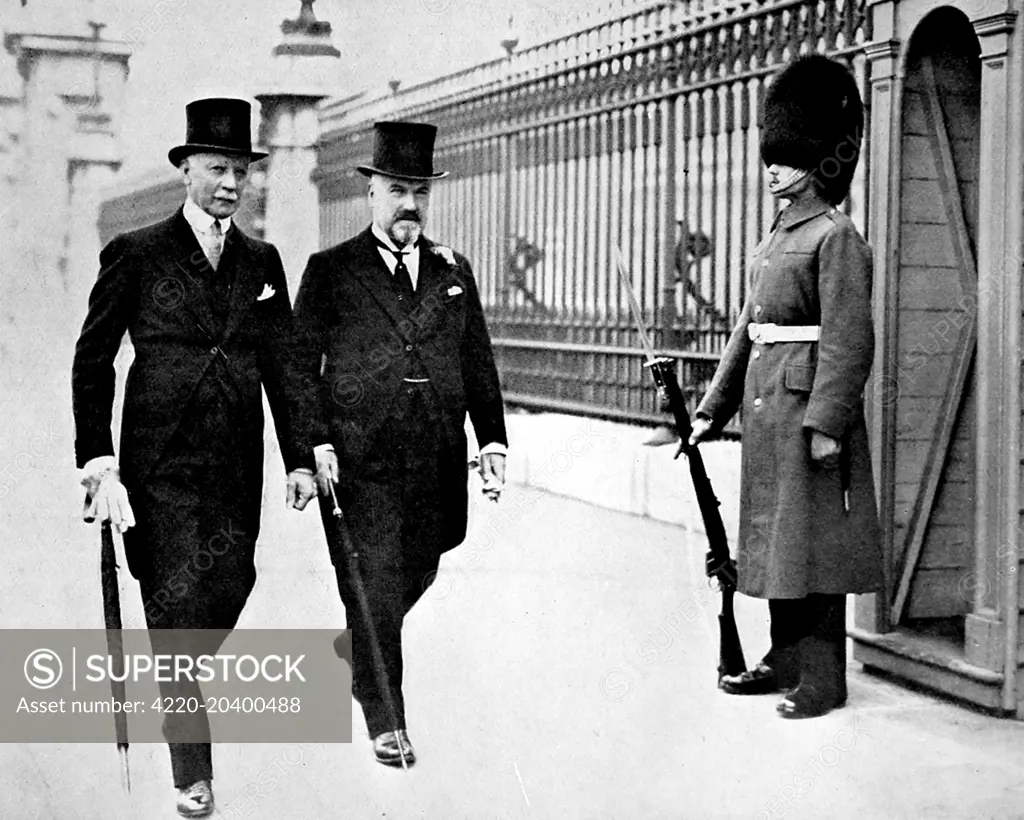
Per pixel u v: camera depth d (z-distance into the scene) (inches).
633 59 311.9
